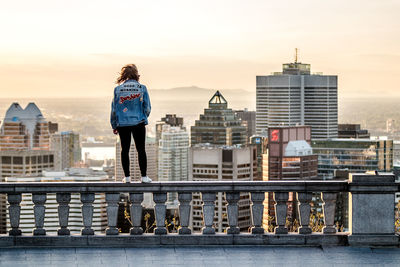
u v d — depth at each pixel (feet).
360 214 53.42
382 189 53.16
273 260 50.39
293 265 49.42
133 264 49.16
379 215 53.36
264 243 53.62
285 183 53.62
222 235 53.52
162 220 53.57
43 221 53.16
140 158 53.88
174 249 52.54
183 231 53.57
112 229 53.31
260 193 53.72
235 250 52.47
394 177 53.16
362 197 53.31
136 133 53.62
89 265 48.83
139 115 53.62
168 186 53.21
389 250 52.75
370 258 50.90
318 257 51.13
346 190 53.67
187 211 53.57
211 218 53.67
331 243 53.67
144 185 53.11
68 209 53.21
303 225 54.08
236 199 53.57
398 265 49.47
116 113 53.67
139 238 53.06
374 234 53.36
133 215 53.42
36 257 50.37
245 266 49.11
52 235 53.01
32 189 52.65
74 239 52.80
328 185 53.62
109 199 53.16
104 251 51.88
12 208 52.95
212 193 53.52
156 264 49.24
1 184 52.47
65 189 52.75
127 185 53.06
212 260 50.24
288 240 53.62
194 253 51.70
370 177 53.21
